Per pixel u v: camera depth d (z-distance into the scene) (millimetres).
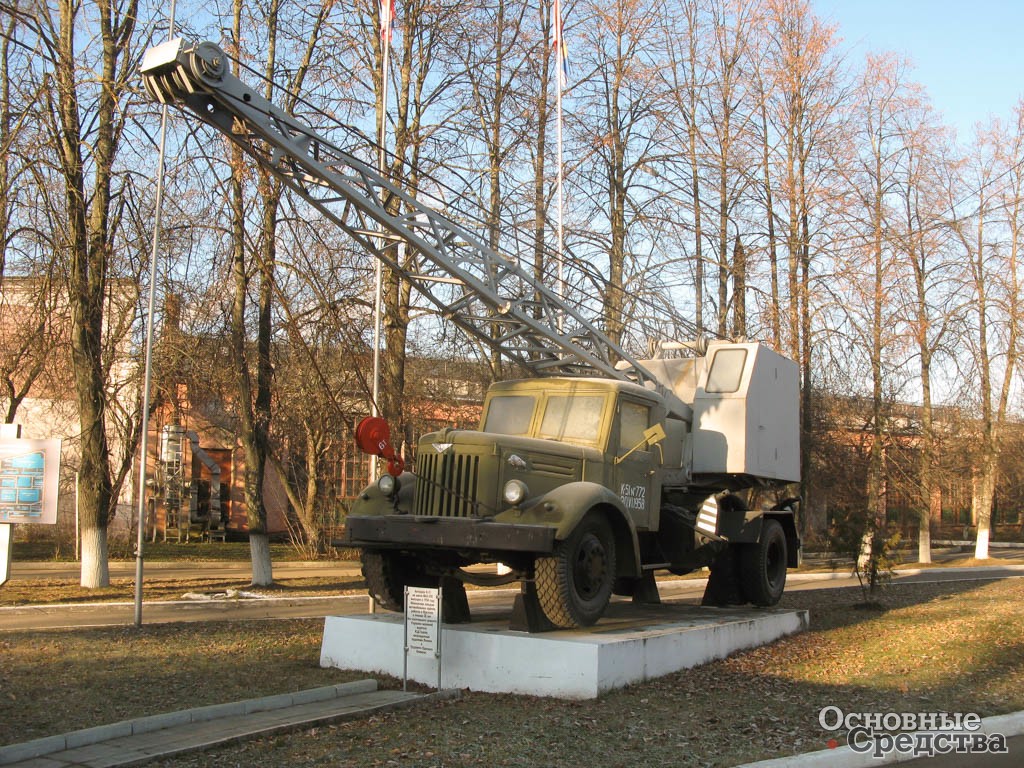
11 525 16109
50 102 17094
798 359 26125
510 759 6754
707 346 14188
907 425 33688
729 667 10219
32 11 16453
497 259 12117
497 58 21266
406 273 11914
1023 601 17188
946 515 58062
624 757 6836
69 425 28312
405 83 20391
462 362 28125
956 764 7047
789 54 26844
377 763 6613
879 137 28906
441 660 9289
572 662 8773
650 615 12086
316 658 10781
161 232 17453
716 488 14148
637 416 11727
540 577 9469
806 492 27750
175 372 21094
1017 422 37688
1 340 19812
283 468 31406
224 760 6672
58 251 17453
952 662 10641
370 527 9797
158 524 36406
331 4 19438
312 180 10742
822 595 18484
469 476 9719
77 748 6816
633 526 10414
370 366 20781
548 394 11523
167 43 9422
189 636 12438
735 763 6691
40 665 10023
